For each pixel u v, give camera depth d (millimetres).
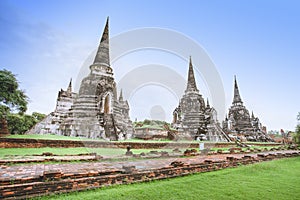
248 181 7648
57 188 5391
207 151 18438
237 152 19609
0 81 20312
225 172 9109
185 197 5609
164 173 7648
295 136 21906
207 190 6340
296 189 6648
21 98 22500
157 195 5613
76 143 16359
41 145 15016
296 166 12133
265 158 14250
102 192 5613
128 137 29094
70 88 29047
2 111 19734
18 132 28188
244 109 51500
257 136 48312
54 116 24469
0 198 4637
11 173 7219
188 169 8570
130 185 6461
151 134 29844
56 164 9312
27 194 4988
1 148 13531
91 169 8211
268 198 5727
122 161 10875
